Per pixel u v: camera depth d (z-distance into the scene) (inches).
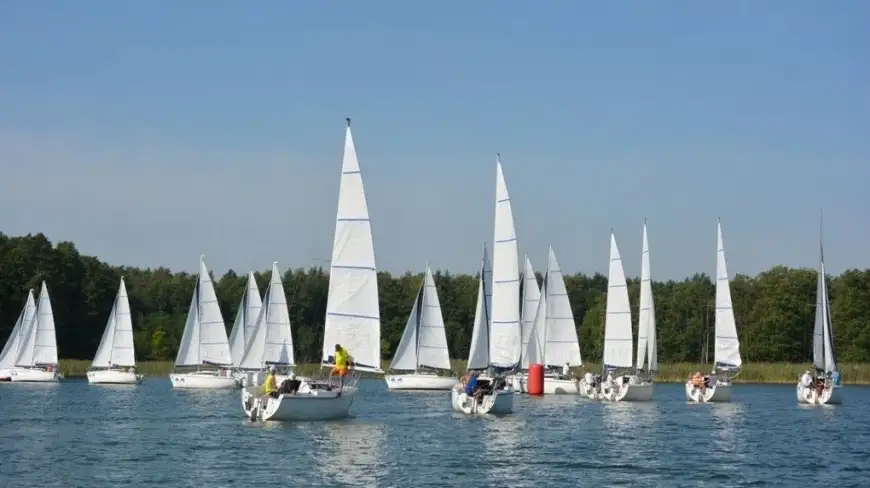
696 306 6122.1
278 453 1701.5
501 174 2527.1
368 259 2113.7
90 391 3472.0
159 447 1768.0
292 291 5487.2
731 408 2878.9
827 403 3058.6
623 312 3284.9
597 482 1475.1
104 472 1505.9
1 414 2412.6
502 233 2532.0
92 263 5836.6
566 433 2078.0
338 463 1604.3
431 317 3661.4
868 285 5482.3
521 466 1609.3
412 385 3656.5
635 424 2301.9
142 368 4822.8
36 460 1620.3
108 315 5703.7
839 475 1565.0
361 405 2819.9
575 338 3410.4
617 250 3294.8
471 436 1987.0
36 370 4030.5
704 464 1657.2
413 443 1861.5
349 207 2117.4
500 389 2465.6
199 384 3656.5
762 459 1723.7
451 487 1417.3
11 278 5285.4
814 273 5713.6
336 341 2117.4
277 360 3567.9
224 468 1545.3
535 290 3474.4
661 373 4660.4
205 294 3754.9
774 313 5595.5
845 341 5452.8
